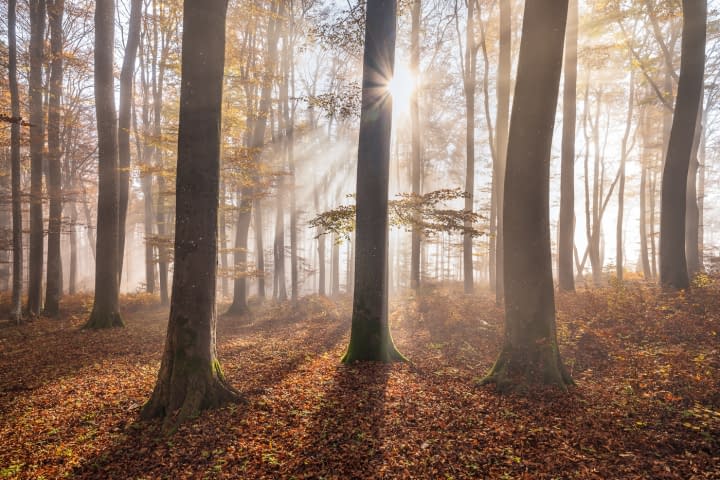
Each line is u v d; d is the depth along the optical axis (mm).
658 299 10148
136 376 8703
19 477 5094
